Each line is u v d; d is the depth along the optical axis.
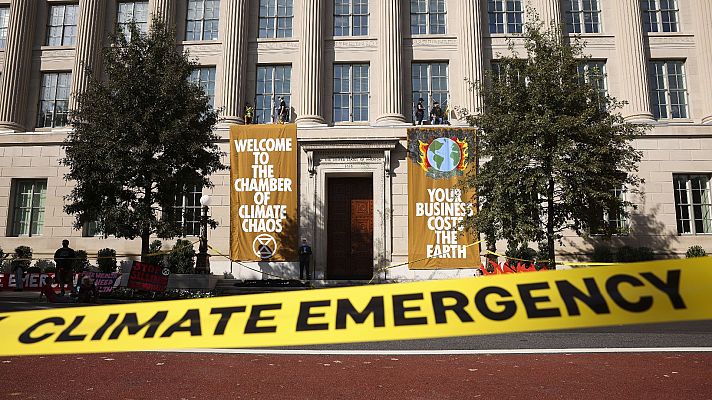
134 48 20.56
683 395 6.12
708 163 26.56
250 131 26.58
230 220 26.19
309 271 25.78
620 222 26.16
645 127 20.41
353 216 27.89
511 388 6.45
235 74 28.05
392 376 7.15
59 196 27.73
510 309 4.66
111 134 19.25
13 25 29.36
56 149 28.11
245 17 28.97
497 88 20.66
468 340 10.73
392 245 25.97
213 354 8.86
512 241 19.39
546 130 18.88
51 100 29.67
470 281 5.23
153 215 19.78
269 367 7.76
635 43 27.64
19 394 6.10
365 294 5.33
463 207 24.30
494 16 29.09
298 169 26.64
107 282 20.41
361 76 28.92
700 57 28.05
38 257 27.14
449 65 28.55
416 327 4.60
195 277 21.38
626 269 4.95
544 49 20.61
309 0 28.58
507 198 19.41
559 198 21.88
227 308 5.46
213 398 5.97
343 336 4.64
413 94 28.62
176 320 5.20
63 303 16.83
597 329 12.45
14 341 5.02
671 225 26.12
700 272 4.77
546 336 11.27
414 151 26.03
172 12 29.27
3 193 27.97
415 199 25.70
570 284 4.94
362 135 26.69
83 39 28.64
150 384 6.64
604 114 20.30
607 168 19.42
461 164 25.80
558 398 6.00
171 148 19.80
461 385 6.62
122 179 19.14
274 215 26.00
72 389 6.36
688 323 13.48
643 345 9.86
